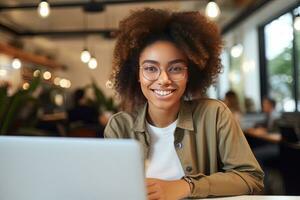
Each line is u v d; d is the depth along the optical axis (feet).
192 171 4.01
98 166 2.15
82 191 2.21
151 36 3.96
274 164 12.35
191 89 4.32
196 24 4.04
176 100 3.91
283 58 21.94
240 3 19.19
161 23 3.96
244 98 23.98
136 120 4.19
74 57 43.88
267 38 24.41
